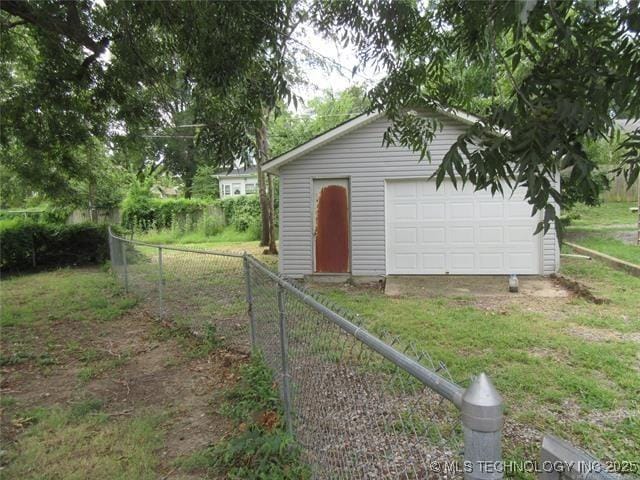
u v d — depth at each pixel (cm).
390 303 648
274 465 239
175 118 526
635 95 126
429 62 367
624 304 588
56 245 1145
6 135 762
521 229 823
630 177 129
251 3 304
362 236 872
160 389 373
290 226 900
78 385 388
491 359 399
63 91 655
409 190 859
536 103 129
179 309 584
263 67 343
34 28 588
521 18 100
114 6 360
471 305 627
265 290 355
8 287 866
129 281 793
